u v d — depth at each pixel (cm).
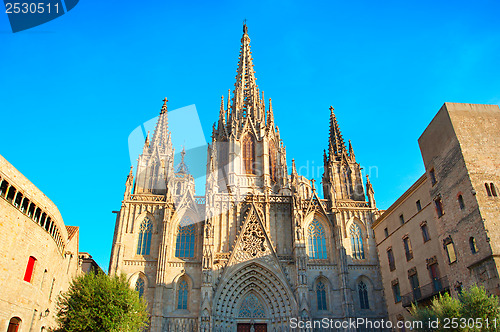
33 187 4650
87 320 4791
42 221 4944
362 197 8075
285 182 8788
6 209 4191
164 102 8912
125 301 5109
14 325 4412
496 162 4609
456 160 4731
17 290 4406
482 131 4791
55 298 5719
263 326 6688
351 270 7175
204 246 6794
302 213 7450
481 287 3788
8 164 4166
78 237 6725
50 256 5234
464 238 4544
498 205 4362
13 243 4325
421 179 5553
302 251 6875
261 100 9756
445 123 4947
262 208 7438
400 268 6238
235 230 7256
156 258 7050
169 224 7212
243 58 10294
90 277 5269
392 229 6588
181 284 6888
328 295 6931
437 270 5172
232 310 6700
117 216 7938
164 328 6456
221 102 9681
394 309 6400
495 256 4091
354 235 7569
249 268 6888
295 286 6719
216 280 6719
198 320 6381
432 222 5306
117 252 7019
